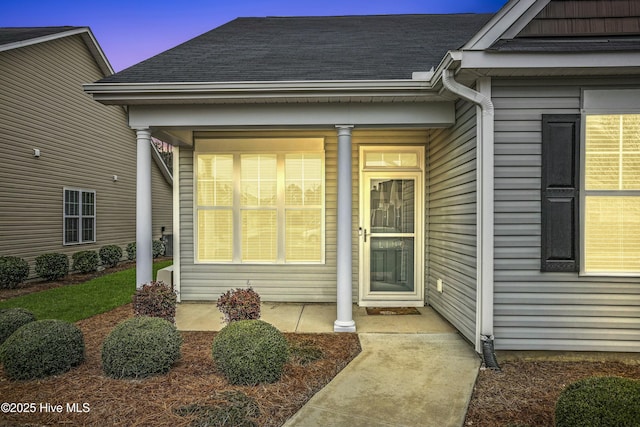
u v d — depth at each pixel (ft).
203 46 19.85
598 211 12.14
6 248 27.20
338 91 13.97
